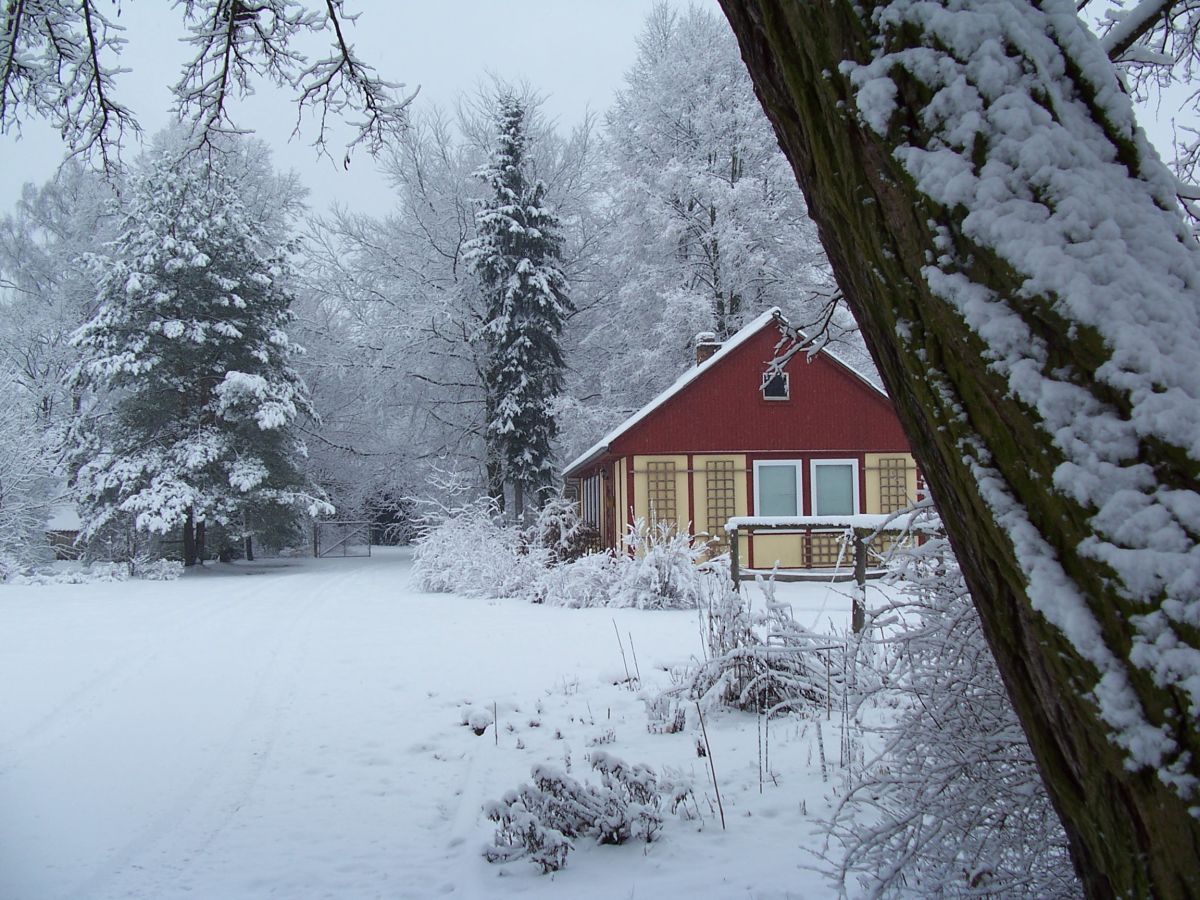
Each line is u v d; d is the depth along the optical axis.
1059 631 1.55
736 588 6.97
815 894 3.48
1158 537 1.47
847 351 24.38
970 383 1.67
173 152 23.38
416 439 29.75
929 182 1.69
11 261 29.56
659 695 6.47
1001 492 1.64
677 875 3.75
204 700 7.50
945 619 3.25
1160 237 1.65
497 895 3.59
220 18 6.39
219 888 3.75
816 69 1.85
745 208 24.47
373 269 28.61
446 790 5.12
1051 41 1.77
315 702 7.41
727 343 19.66
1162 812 1.44
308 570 25.97
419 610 14.16
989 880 2.94
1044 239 1.61
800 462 19.59
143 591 18.14
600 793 4.33
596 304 30.08
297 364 30.22
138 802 4.91
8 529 21.97
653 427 19.34
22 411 22.91
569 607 14.12
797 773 5.09
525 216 27.31
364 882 3.80
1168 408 1.50
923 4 1.74
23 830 4.47
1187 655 1.42
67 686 8.06
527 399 26.66
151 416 25.28
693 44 26.70
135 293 24.27
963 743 3.05
